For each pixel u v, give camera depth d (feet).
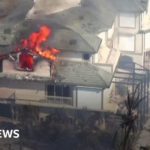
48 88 478.18
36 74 475.31
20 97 483.10
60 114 473.67
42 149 441.27
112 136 447.42
